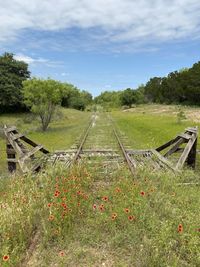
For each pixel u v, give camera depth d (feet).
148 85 322.96
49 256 13.88
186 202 19.38
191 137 30.01
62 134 67.97
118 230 15.99
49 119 77.66
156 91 279.69
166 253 13.53
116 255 14.12
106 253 14.30
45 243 14.84
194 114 116.67
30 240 15.23
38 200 18.72
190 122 83.46
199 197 20.38
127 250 14.44
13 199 18.19
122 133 65.10
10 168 31.32
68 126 90.02
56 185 20.54
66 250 14.56
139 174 25.62
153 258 12.86
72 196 18.58
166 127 73.46
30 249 14.38
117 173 26.37
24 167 26.63
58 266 13.25
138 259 13.47
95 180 26.03
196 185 23.90
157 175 24.90
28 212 16.76
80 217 17.44
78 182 21.91
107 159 34.22
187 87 206.90
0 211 16.39
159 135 60.13
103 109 295.89
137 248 14.37
